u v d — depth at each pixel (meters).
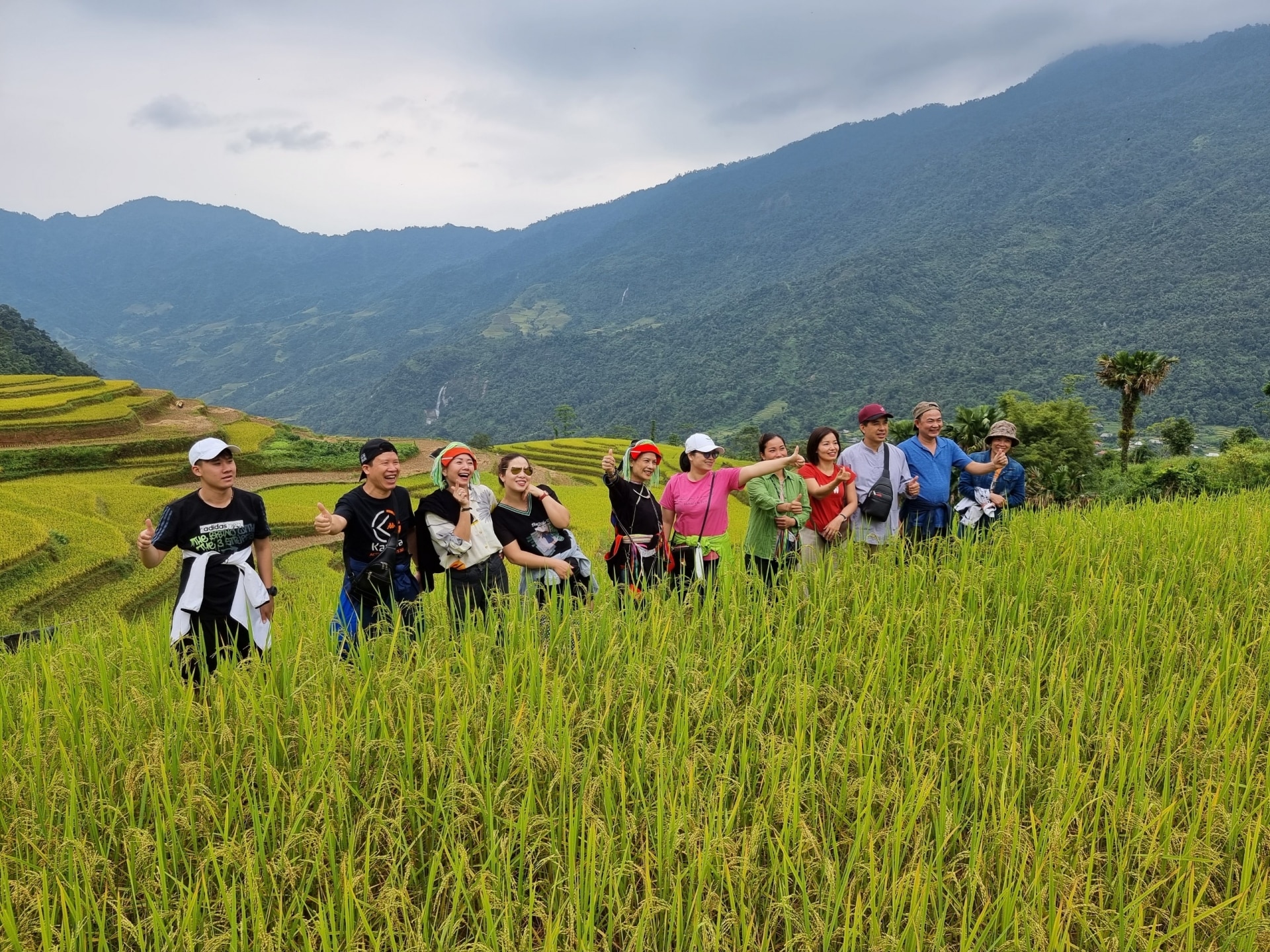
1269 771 4.38
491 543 6.72
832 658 5.39
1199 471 41.50
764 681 5.38
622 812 4.01
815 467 8.53
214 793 4.27
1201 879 3.91
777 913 3.65
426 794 4.18
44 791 4.18
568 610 6.07
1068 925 3.54
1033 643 5.93
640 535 7.43
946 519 9.26
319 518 5.90
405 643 5.62
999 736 4.61
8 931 3.34
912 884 3.65
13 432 50.53
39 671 6.02
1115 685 5.28
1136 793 4.27
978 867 3.81
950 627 5.82
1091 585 6.80
